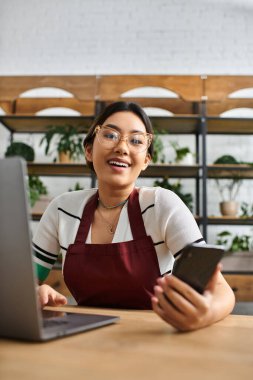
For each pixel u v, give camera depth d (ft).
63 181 11.78
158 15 12.87
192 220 3.92
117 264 3.66
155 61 12.65
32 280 1.70
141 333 2.13
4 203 1.66
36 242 4.28
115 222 4.03
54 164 10.28
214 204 11.43
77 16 12.99
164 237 3.90
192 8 12.84
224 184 11.47
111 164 4.02
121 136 4.05
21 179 1.61
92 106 12.09
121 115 4.11
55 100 12.21
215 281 2.39
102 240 3.97
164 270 3.90
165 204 3.94
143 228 3.88
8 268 1.73
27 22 13.02
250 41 12.59
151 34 12.78
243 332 2.22
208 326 2.38
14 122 11.39
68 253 3.82
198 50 12.60
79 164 10.23
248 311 9.98
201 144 11.18
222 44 12.60
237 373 1.46
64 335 1.96
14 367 1.47
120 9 12.96
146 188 4.25
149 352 1.73
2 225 1.69
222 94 10.18
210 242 11.28
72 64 12.79
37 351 1.69
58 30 12.96
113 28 12.89
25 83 10.47
